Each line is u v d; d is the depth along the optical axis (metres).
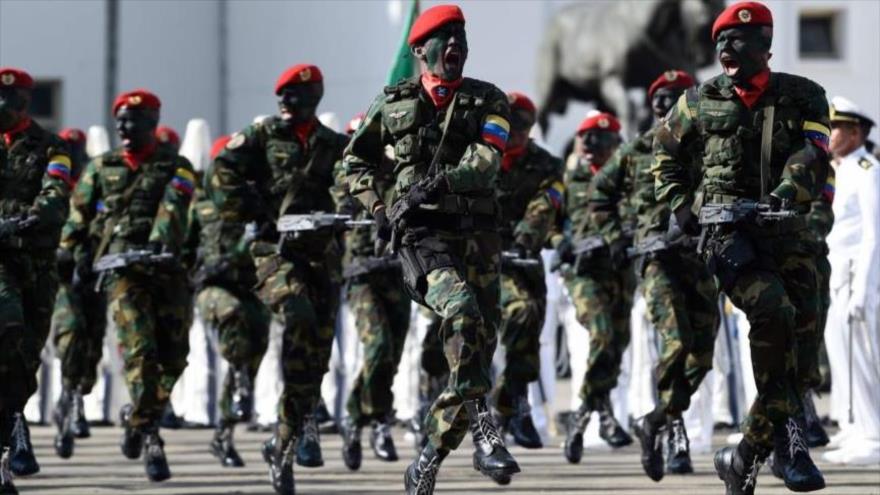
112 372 43.91
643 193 31.27
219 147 39.38
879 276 33.25
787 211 23.20
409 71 36.47
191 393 43.72
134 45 62.44
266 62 60.19
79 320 35.09
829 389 49.81
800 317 24.17
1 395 27.09
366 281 32.50
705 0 55.34
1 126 27.80
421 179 23.67
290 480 28.97
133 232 32.59
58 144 28.03
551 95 56.66
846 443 33.47
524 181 32.56
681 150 24.42
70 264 33.69
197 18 61.12
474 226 23.69
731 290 23.69
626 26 55.97
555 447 38.19
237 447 38.62
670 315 30.33
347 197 29.97
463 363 22.77
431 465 23.80
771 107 23.77
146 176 32.72
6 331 26.73
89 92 62.94
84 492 29.98
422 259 23.44
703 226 23.88
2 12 62.78
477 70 56.44
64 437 35.47
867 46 56.69
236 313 33.25
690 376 30.70
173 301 31.78
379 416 32.56
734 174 23.92
